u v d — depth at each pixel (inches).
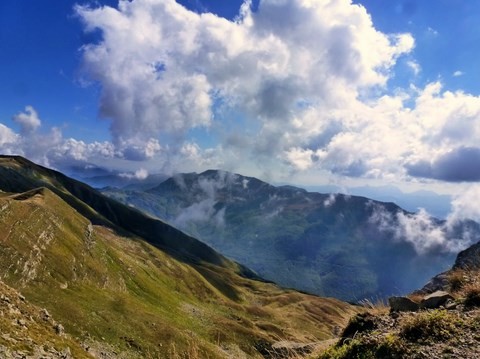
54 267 4448.8
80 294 4242.1
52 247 4805.6
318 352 403.2
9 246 4082.2
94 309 3885.3
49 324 1299.2
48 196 6314.0
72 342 1298.0
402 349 324.5
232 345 3639.3
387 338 339.3
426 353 310.7
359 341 354.9
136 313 4291.3
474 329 327.3
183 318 5782.5
